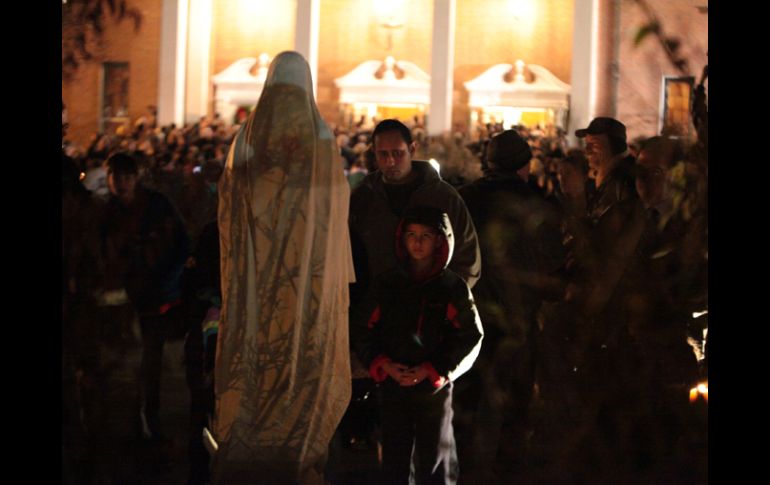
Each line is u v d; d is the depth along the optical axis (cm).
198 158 1586
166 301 785
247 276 621
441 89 2827
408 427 625
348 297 642
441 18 2823
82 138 1444
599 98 2509
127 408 773
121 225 782
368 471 717
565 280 759
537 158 1212
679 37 754
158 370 780
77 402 742
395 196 765
